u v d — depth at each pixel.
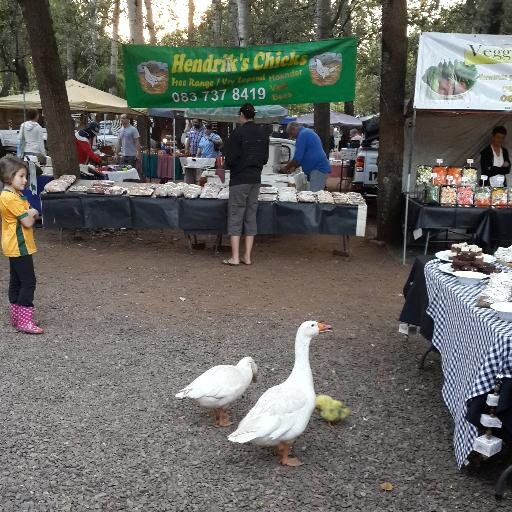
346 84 9.38
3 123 22.48
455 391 3.79
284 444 3.65
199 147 17.19
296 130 10.75
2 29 25.70
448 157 10.97
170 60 9.50
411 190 10.84
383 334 6.11
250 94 9.59
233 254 8.72
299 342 3.78
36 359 5.18
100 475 3.51
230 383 3.97
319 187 10.50
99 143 23.53
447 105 8.00
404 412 4.44
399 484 3.53
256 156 8.36
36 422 4.10
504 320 3.47
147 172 18.64
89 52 37.53
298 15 22.00
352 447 3.94
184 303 6.90
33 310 6.01
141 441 3.90
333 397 4.65
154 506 3.25
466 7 17.62
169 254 9.35
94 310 6.55
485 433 3.45
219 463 3.69
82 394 4.55
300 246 10.22
